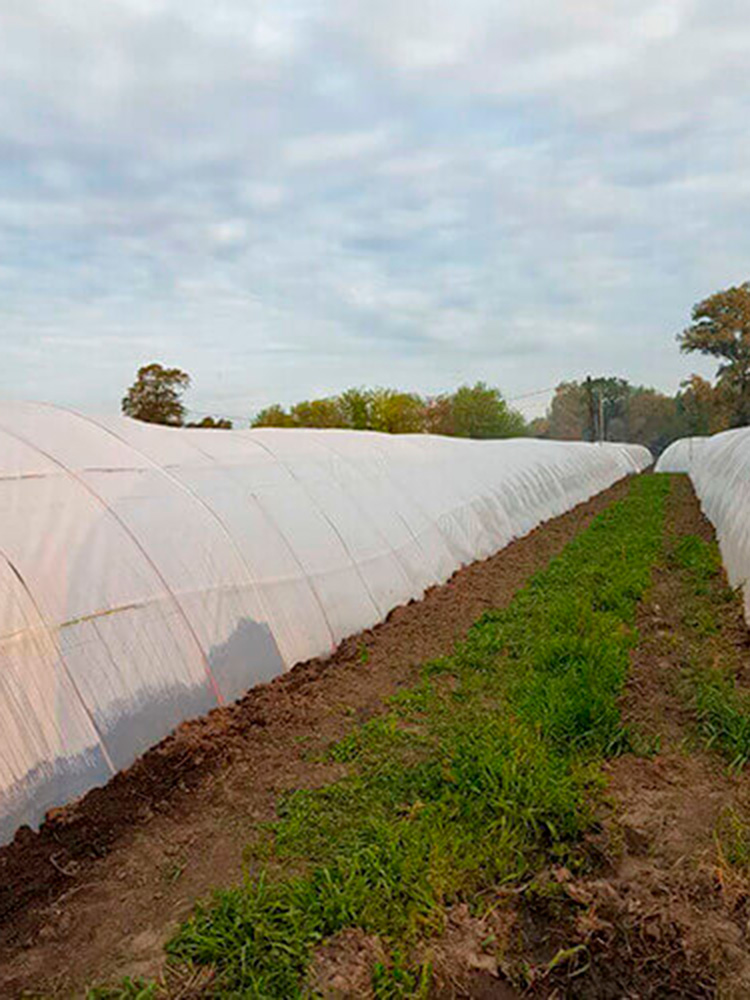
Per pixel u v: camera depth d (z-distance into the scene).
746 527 10.12
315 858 4.00
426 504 11.90
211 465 7.98
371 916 3.47
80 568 5.35
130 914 3.61
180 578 6.09
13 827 4.12
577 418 96.12
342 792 4.64
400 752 5.23
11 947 3.39
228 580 6.59
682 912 3.62
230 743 5.35
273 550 7.45
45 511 5.57
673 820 4.41
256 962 3.20
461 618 8.87
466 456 16.73
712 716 5.61
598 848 4.12
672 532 16.50
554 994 3.21
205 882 3.85
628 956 3.40
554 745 5.18
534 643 7.46
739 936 3.46
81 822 4.32
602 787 4.72
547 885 3.80
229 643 6.20
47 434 6.60
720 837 4.20
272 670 6.57
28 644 4.65
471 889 3.77
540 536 16.52
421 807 4.36
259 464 8.79
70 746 4.57
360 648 7.52
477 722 5.65
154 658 5.44
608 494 30.05
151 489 6.71
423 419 59.50
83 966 3.26
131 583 5.63
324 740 5.49
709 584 10.40
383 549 9.52
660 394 93.06
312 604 7.50
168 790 4.75
